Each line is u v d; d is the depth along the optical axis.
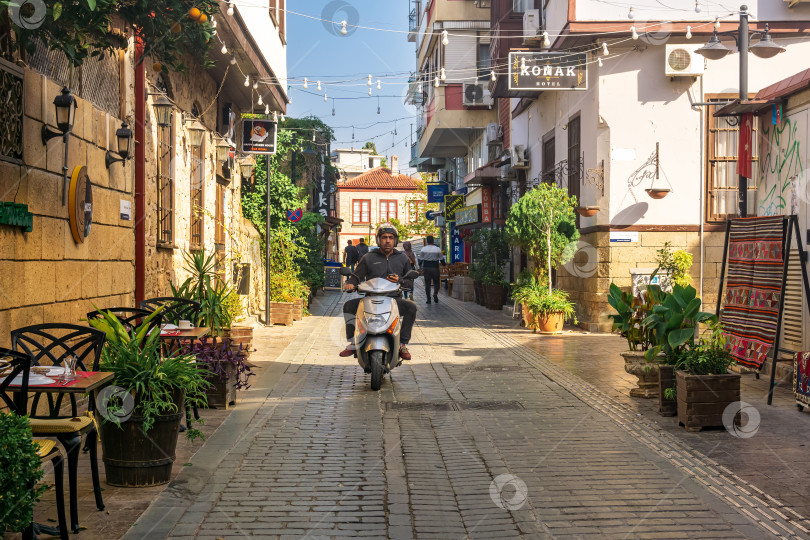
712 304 16.16
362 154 82.50
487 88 29.48
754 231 9.82
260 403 8.56
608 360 12.10
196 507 5.05
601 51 16.11
